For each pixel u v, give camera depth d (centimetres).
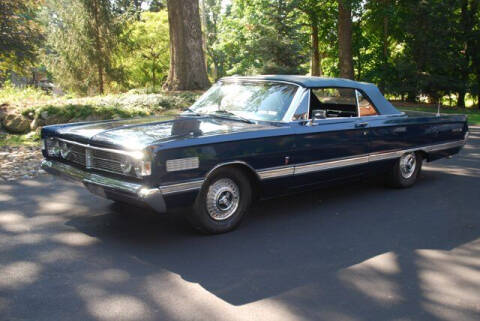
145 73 3462
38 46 1590
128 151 394
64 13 2170
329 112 594
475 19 2527
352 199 602
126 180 405
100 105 1145
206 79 1655
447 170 809
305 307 316
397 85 2608
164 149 390
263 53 2047
